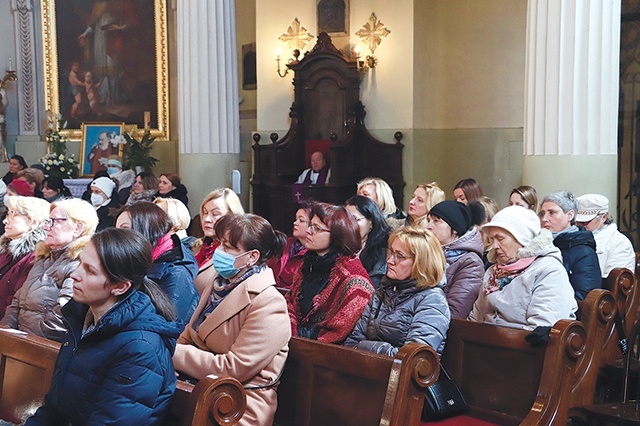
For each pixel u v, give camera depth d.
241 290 3.76
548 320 4.14
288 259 5.94
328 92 12.69
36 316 4.65
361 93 12.59
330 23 12.81
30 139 15.76
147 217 4.39
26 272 5.30
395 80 12.30
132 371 2.87
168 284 4.23
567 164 7.55
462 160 12.47
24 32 15.67
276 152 12.74
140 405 2.88
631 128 10.97
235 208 5.57
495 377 4.03
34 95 15.75
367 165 12.37
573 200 5.64
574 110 7.50
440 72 12.57
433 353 3.26
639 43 10.88
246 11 14.65
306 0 13.00
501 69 12.07
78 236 4.72
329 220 4.39
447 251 4.93
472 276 4.80
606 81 7.45
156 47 15.94
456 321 4.20
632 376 4.93
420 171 12.34
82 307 3.13
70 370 2.99
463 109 12.43
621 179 11.06
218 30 10.12
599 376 5.04
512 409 3.94
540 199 7.69
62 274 4.56
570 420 4.95
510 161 12.09
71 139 15.86
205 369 3.67
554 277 4.23
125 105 16.03
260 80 13.46
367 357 3.41
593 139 7.48
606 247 6.41
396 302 4.13
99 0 15.92
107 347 2.91
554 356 3.79
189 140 10.19
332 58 12.55
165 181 9.85
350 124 12.25
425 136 12.41
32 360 3.77
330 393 3.56
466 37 12.33
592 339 4.53
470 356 4.14
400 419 3.17
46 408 3.12
